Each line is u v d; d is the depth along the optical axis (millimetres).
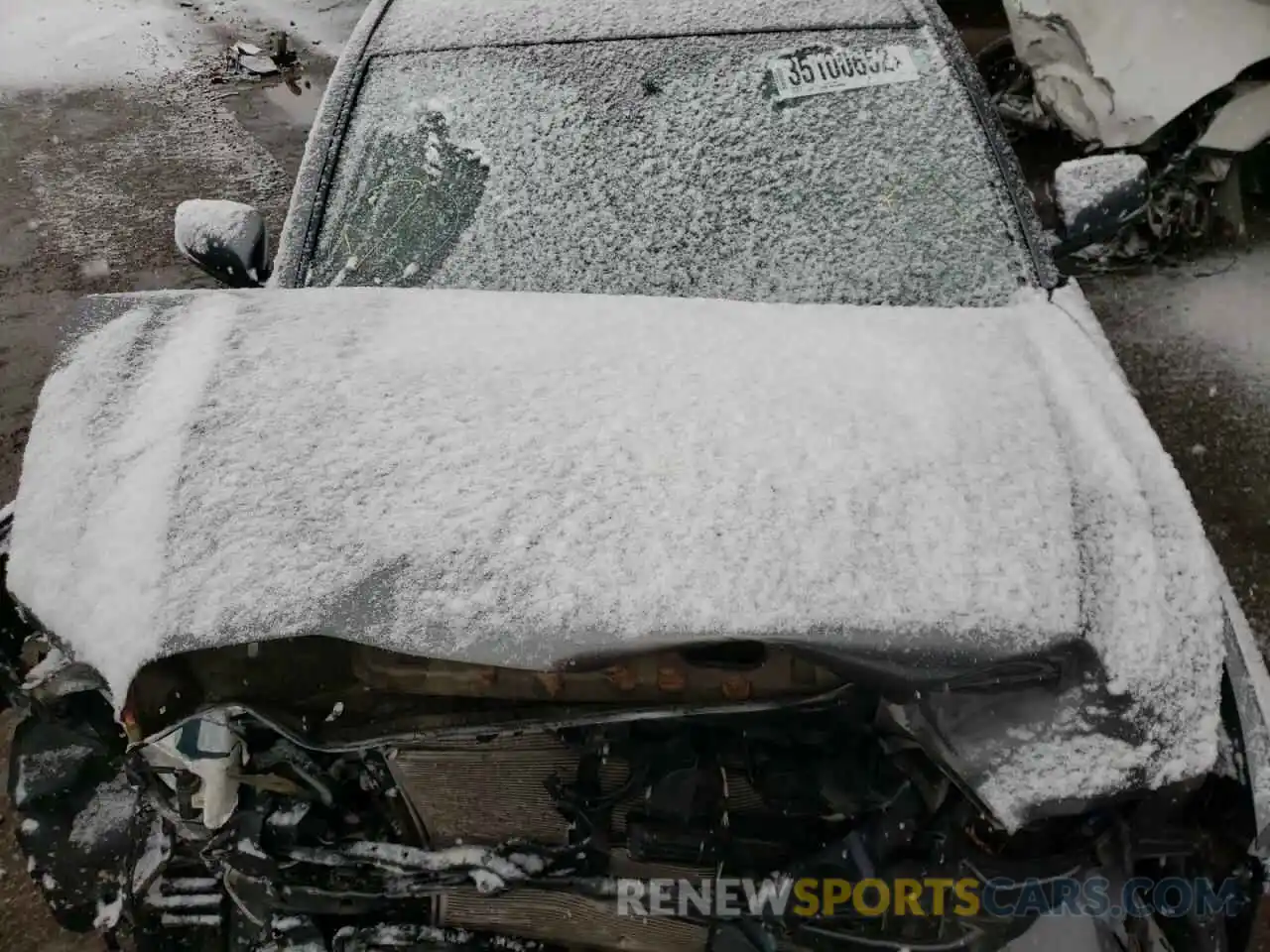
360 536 1568
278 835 1682
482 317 2020
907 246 2299
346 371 1848
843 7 2652
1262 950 2389
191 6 8242
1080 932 1630
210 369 1835
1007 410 1777
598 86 2533
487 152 2467
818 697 1523
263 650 1538
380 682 1561
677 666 1543
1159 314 4410
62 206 5484
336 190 2457
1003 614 1479
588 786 1715
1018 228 2322
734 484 1625
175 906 1793
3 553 1811
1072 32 4484
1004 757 1435
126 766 1774
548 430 1723
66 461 1705
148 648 1472
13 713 2941
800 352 1916
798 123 2461
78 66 7188
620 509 1594
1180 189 4559
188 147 6082
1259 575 3299
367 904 1712
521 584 1507
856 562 1525
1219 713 1513
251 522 1591
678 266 2303
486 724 1534
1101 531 1612
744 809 1696
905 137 2434
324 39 7629
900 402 1785
